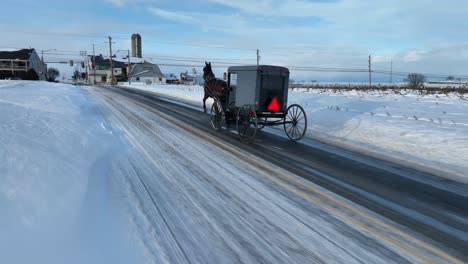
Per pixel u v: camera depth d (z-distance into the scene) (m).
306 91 35.16
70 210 4.19
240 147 9.38
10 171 4.62
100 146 8.05
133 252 3.67
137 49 124.06
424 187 6.31
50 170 5.14
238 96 11.03
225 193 5.64
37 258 3.08
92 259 3.38
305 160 8.11
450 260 3.78
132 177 6.26
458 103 20.80
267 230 4.36
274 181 6.38
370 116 14.87
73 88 35.12
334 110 17.06
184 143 9.49
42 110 11.21
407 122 13.04
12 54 89.94
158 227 4.31
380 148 9.55
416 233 4.43
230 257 3.70
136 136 10.12
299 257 3.75
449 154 8.68
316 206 5.22
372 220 4.78
